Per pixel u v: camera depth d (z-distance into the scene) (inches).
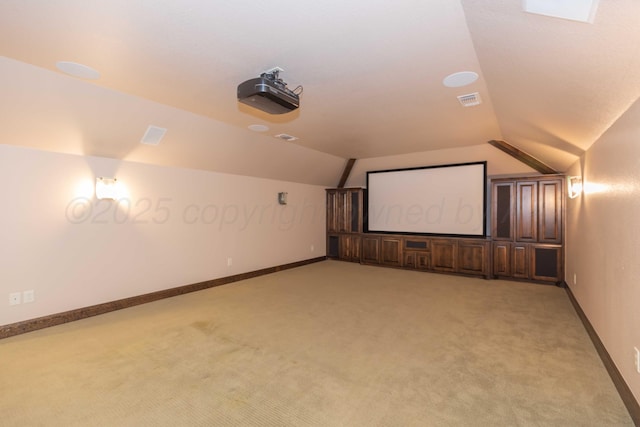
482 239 235.0
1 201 129.5
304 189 293.1
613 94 78.7
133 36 86.2
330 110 150.3
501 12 64.1
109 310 160.2
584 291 144.4
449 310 161.3
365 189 301.3
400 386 92.4
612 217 101.0
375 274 251.4
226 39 87.7
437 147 229.5
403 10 74.7
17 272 133.3
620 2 45.6
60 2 71.0
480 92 127.3
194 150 185.8
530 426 75.1
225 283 220.5
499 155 229.1
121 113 140.3
